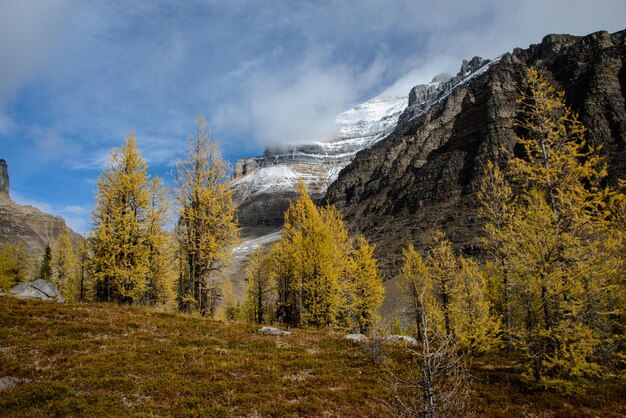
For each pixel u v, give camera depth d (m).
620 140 115.94
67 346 13.54
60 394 10.16
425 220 144.38
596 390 14.02
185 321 19.91
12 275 48.50
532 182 16.14
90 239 23.89
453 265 28.39
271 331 20.16
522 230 15.18
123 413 9.57
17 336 13.88
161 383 11.62
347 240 36.28
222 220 23.75
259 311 46.09
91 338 14.98
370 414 11.20
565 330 13.30
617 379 14.54
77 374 11.48
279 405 11.17
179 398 10.88
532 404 12.64
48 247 65.75
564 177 15.12
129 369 12.27
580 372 12.95
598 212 14.73
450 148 189.75
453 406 6.83
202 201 23.22
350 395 12.38
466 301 24.20
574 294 13.71
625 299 15.94
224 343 16.84
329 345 18.92
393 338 21.98
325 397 12.26
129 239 24.09
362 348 17.66
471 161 163.62
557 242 14.05
